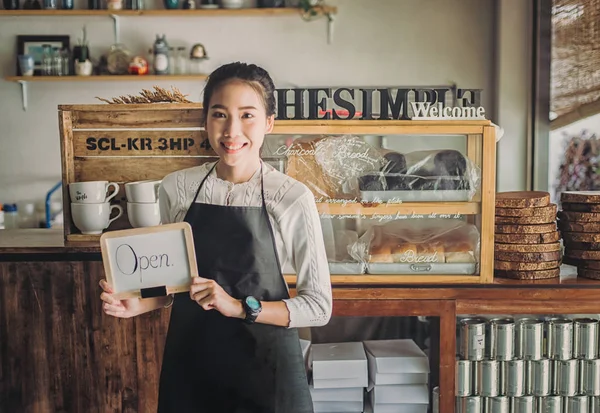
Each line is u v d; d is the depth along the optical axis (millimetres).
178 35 4145
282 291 1360
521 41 3824
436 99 1850
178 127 1907
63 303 1811
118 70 4004
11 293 1803
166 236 1296
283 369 1345
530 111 3812
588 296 1813
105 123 1905
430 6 4090
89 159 1916
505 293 1814
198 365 1354
